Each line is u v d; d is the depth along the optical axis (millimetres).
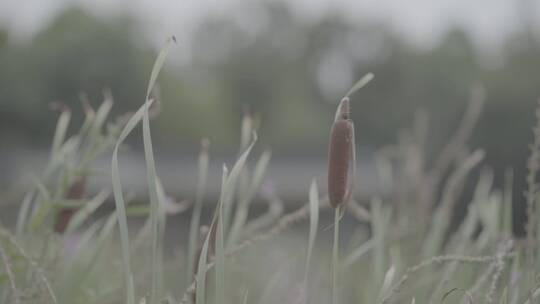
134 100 38281
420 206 2648
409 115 40312
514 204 12781
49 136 37656
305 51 65750
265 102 62844
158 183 2045
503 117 20062
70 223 2213
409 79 50719
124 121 2326
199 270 1456
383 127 54875
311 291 2395
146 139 1395
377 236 2549
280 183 27344
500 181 19281
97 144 2299
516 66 23094
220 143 54844
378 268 2488
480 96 2836
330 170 1468
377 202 2646
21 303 1762
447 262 2299
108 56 38188
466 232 2490
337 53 63344
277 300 2422
